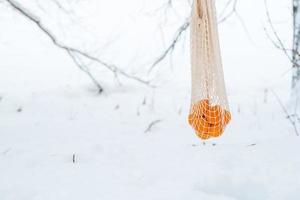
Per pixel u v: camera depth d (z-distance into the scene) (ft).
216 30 9.22
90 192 9.64
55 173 10.72
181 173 10.51
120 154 12.16
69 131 14.61
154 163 11.24
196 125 9.64
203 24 9.14
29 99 18.48
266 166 10.62
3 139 13.65
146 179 10.29
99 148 12.69
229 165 10.86
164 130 14.57
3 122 15.62
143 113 16.88
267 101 17.69
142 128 14.89
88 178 10.41
